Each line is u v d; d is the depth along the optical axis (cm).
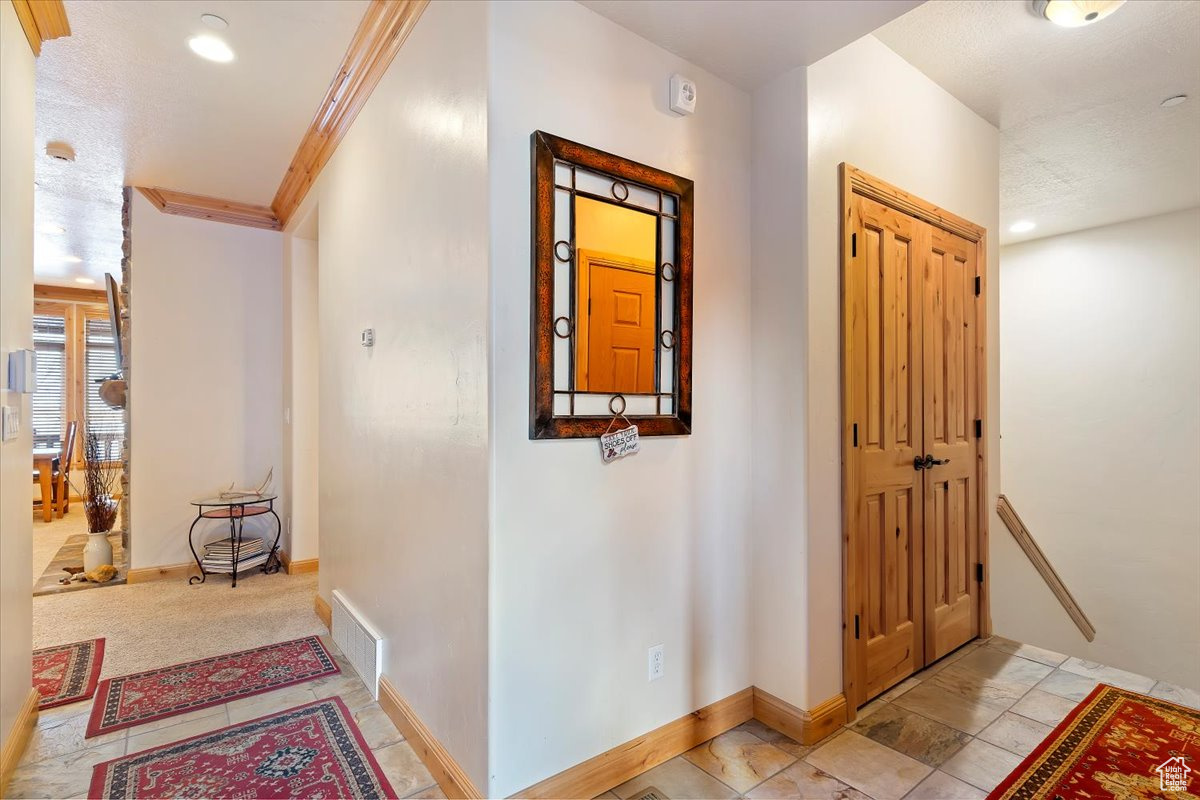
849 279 218
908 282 252
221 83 261
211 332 418
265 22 219
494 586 155
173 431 405
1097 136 317
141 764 188
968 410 294
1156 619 441
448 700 177
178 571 400
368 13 213
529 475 162
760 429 219
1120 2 208
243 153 333
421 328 196
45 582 389
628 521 185
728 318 215
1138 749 198
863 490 225
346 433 275
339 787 177
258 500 397
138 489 392
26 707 202
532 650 162
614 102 181
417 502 199
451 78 175
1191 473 427
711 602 207
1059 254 489
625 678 183
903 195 244
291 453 408
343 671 255
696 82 205
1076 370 480
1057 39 233
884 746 199
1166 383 438
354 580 265
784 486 210
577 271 172
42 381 687
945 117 273
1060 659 272
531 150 162
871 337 232
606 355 179
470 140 164
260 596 358
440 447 183
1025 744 201
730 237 216
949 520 280
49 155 332
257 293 435
